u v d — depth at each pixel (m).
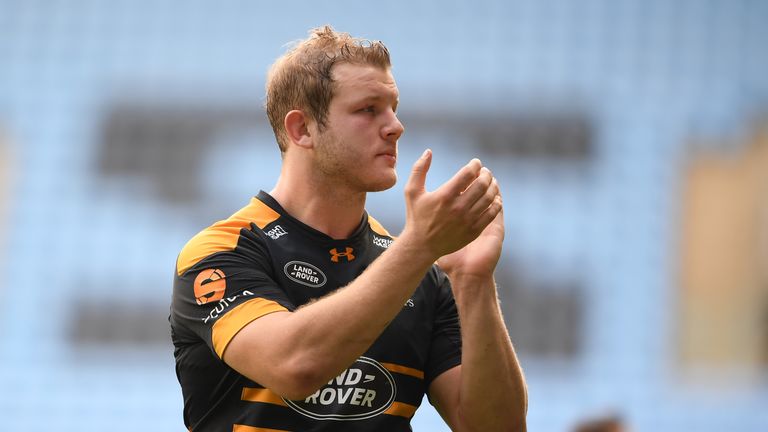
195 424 8.14
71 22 49.41
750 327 40.34
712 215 43.16
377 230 8.98
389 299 6.92
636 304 40.72
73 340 41.16
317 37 8.48
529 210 42.72
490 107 46.75
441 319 8.75
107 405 38.44
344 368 7.07
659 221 42.72
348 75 8.10
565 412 37.78
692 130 45.38
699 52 47.66
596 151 45.12
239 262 7.94
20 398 38.91
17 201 44.34
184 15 49.84
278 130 8.60
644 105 46.38
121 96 47.66
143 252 42.94
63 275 42.44
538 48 48.16
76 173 45.09
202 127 46.47
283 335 7.07
